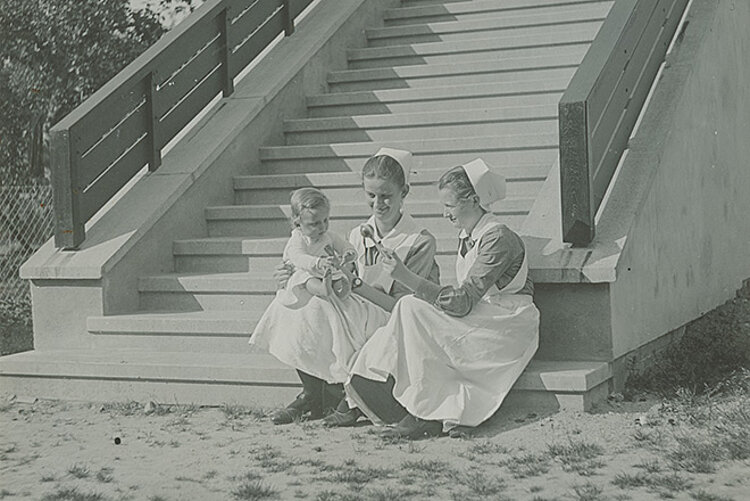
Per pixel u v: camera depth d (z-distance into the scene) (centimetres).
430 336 499
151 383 593
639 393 578
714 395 564
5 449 495
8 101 1223
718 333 705
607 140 616
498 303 518
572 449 455
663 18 762
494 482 415
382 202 537
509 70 884
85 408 591
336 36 980
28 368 617
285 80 890
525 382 527
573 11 930
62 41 1236
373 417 514
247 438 504
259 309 675
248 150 841
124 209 728
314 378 537
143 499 407
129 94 749
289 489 414
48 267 675
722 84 852
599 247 570
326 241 542
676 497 387
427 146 789
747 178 941
